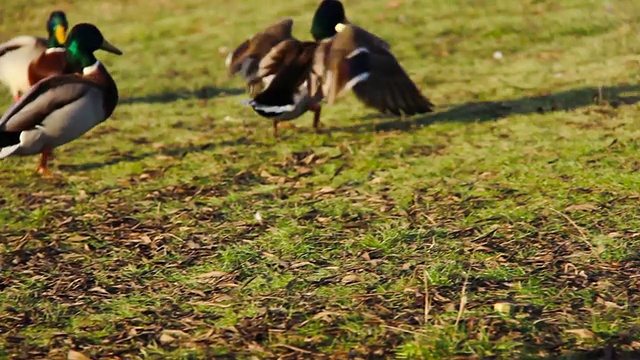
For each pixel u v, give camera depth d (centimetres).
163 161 1842
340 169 1695
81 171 1805
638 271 1114
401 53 2727
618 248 1194
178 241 1350
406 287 1095
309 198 1534
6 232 1451
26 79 2078
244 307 1076
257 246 1303
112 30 3341
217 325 1028
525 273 1123
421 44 2792
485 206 1420
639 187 1452
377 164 1708
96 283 1197
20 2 3856
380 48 1673
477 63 2567
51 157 1908
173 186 1661
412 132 1933
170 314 1072
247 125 2092
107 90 1761
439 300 1044
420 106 1717
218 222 1432
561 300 1034
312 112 2161
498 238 1265
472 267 1152
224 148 1905
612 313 991
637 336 931
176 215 1482
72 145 1998
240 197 1564
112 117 2248
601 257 1167
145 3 3781
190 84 2570
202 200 1566
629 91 2120
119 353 972
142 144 1983
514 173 1590
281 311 1048
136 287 1175
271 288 1134
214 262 1250
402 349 931
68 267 1268
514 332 951
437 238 1283
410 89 1700
